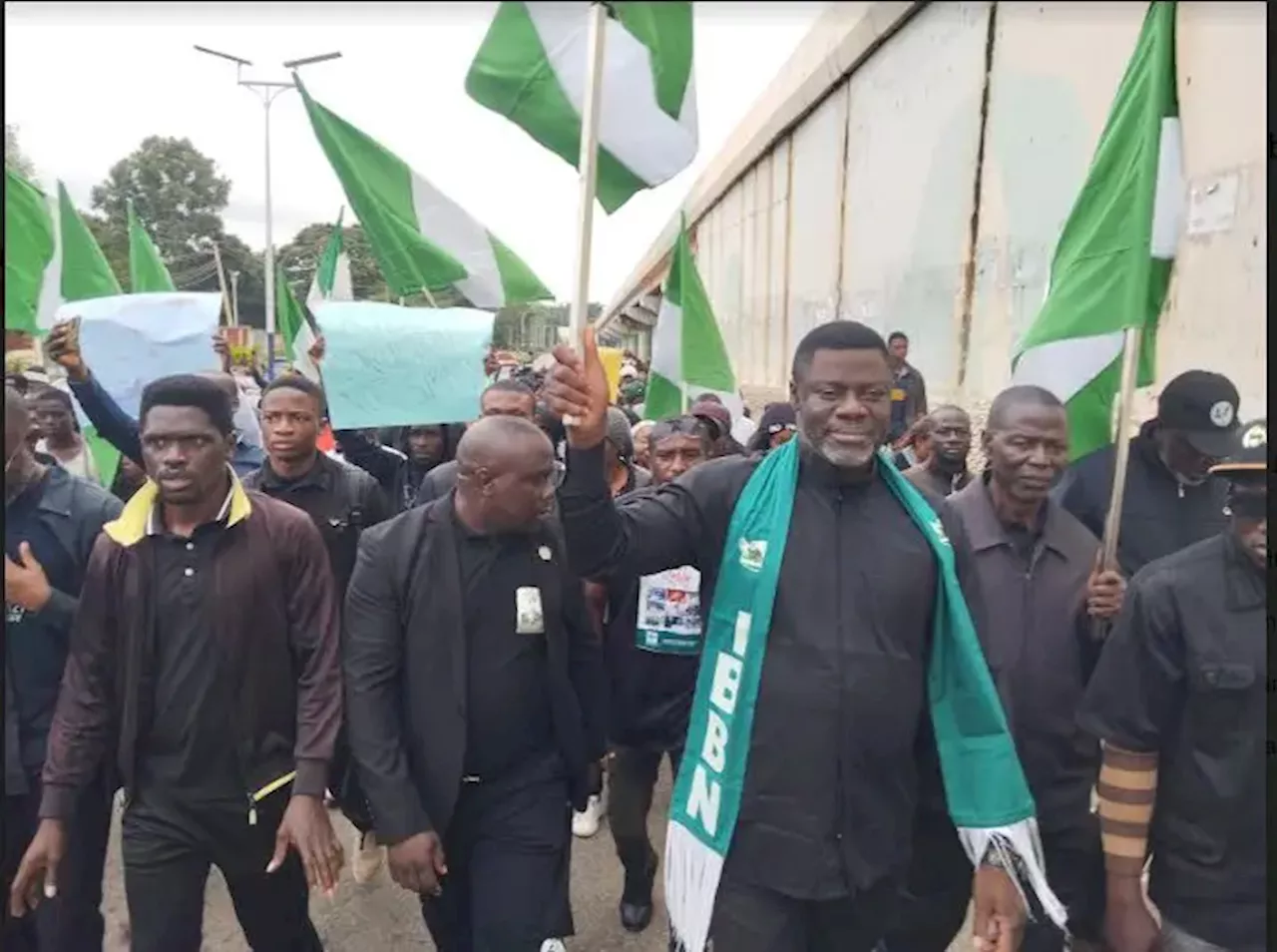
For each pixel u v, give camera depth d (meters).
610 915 3.70
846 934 2.22
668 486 2.35
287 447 3.57
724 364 5.32
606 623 3.34
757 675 2.10
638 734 3.35
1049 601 2.61
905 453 5.56
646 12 2.01
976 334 9.20
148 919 2.47
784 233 17.45
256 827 2.52
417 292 4.19
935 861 2.52
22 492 2.69
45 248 3.85
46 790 2.42
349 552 3.66
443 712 2.44
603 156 2.19
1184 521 2.98
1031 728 2.56
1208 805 2.04
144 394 2.42
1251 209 5.23
